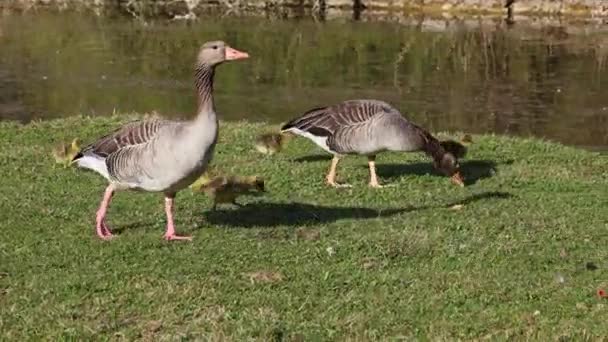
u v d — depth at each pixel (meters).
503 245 11.12
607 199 13.48
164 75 27.88
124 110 23.34
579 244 11.36
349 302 9.27
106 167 10.71
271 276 9.85
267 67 29.47
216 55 10.23
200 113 10.24
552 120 23.16
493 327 8.83
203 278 9.75
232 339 8.32
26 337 8.31
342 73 28.77
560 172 15.11
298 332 8.55
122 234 11.12
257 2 41.59
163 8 40.81
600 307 9.33
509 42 33.53
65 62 29.27
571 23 37.88
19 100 24.12
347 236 11.30
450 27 36.66
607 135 21.59
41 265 9.99
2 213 11.77
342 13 40.34
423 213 12.52
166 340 8.26
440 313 9.12
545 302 9.46
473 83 27.48
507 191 13.92
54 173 14.07
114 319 8.71
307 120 14.44
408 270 10.23
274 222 11.87
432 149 14.16
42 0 41.19
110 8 40.47
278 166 14.99
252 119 22.78
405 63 30.23
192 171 10.29
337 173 14.79
